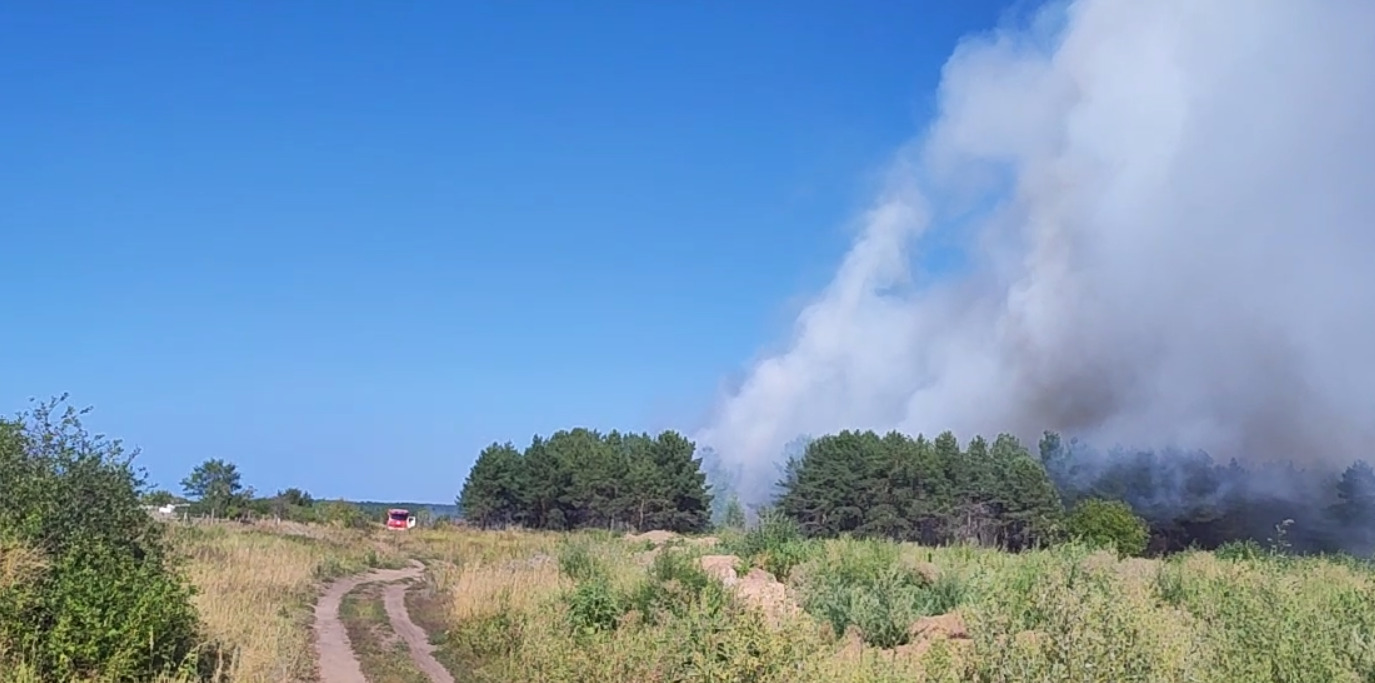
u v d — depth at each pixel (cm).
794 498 7094
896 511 6831
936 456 6944
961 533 6169
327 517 6906
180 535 2338
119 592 1306
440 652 1911
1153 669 762
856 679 954
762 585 1908
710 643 1141
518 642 1784
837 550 2267
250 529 4884
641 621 1706
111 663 1241
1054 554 1794
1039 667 752
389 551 4984
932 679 854
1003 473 6675
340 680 1603
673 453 8656
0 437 1448
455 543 5891
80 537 1385
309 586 2838
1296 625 992
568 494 8644
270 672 1485
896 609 1482
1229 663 903
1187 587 1505
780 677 999
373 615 2392
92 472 1466
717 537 2939
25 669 1152
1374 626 1019
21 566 1274
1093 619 791
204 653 1459
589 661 1334
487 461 8831
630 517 8494
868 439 7069
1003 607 914
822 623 1383
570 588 2062
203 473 6247
